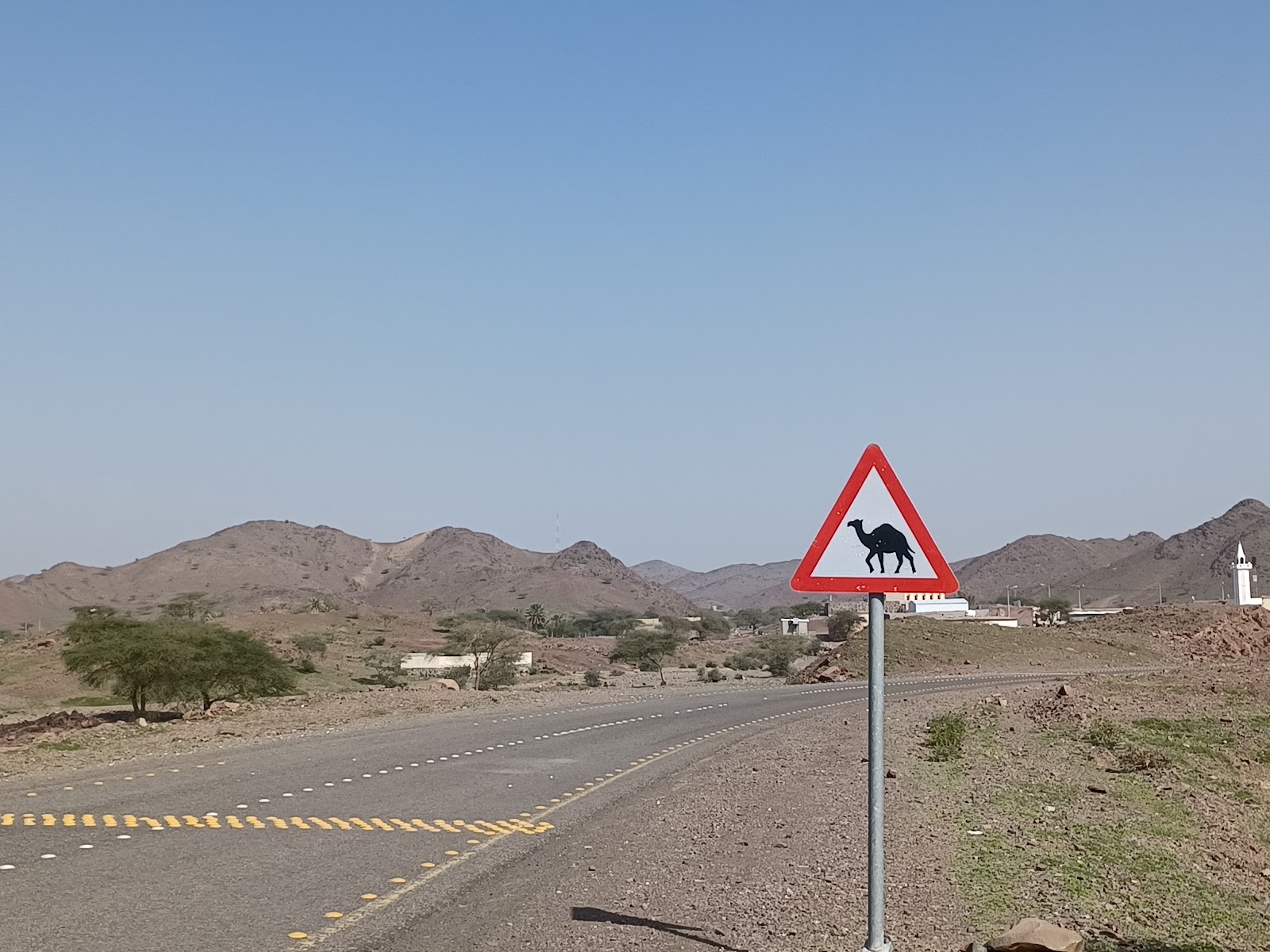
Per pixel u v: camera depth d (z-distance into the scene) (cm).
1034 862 1140
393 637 11350
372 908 928
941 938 855
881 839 723
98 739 2192
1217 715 2805
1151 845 1305
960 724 2330
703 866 1102
